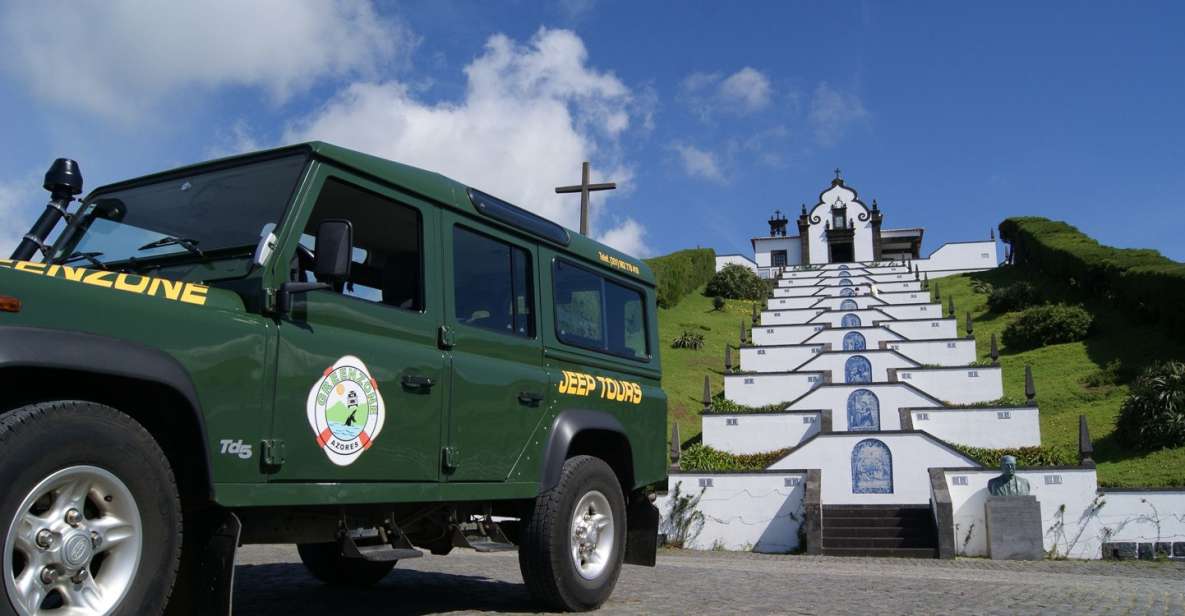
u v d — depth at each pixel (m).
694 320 53.44
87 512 3.58
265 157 4.88
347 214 4.94
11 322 3.33
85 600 3.48
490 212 6.04
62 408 3.45
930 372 32.44
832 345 39.44
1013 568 16.75
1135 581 12.92
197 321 4.00
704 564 14.52
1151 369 27.47
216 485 3.99
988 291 57.09
